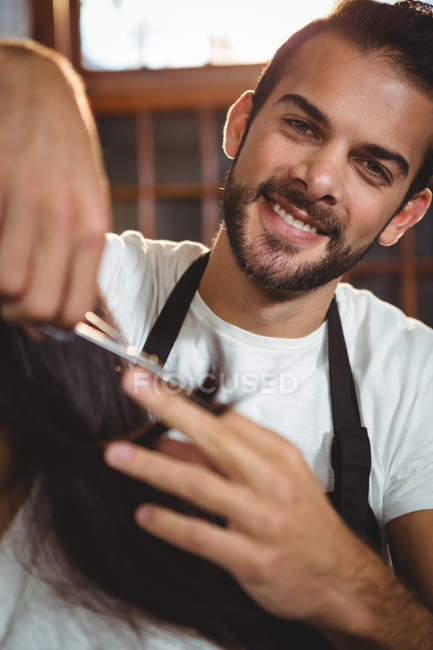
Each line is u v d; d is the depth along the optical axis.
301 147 0.90
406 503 0.97
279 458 0.45
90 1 2.69
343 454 0.94
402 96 0.89
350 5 0.92
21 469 0.50
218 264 0.97
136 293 1.02
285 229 0.91
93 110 2.77
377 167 0.92
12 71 0.56
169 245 1.12
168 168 2.82
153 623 0.55
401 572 0.96
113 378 0.54
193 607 0.55
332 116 0.88
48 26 2.62
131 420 0.54
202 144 2.78
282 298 0.94
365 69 0.88
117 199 2.83
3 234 0.43
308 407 0.98
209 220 2.81
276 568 0.44
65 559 0.53
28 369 0.49
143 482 0.52
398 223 1.10
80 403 0.52
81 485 0.51
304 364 0.99
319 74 0.89
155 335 0.97
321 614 0.53
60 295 0.43
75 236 0.43
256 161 0.91
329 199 0.90
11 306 0.43
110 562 0.53
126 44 2.73
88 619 0.54
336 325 1.04
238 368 0.97
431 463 0.98
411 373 1.01
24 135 0.49
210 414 0.45
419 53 0.89
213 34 2.71
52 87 0.55
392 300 2.81
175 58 2.74
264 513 0.42
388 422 0.98
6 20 2.49
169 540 0.43
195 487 0.41
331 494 0.96
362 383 1.00
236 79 2.71
